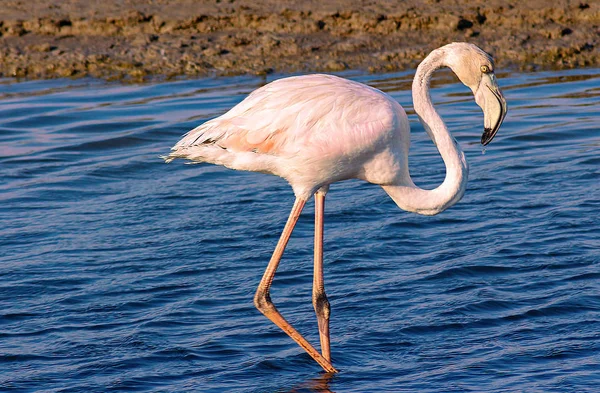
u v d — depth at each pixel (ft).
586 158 49.98
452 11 77.71
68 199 46.80
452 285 34.96
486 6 78.33
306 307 33.73
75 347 30.53
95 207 45.55
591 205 42.88
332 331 31.63
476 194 45.57
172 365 29.27
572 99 61.57
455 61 29.01
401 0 81.20
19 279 36.47
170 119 59.41
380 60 71.87
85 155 53.93
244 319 32.73
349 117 27.20
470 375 28.17
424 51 72.79
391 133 27.68
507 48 73.20
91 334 31.55
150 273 37.04
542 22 76.64
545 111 59.16
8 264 38.14
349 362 29.40
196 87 67.10
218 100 62.90
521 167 49.29
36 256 39.04
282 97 27.27
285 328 29.01
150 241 40.65
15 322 32.60
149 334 31.42
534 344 30.07
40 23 78.69
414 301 33.68
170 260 38.37
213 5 81.56
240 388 27.73
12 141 56.39
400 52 72.69
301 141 27.14
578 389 26.94
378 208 44.39
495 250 38.14
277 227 42.01
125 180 49.90
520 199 44.45
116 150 54.85
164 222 43.11
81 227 42.65
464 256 37.70
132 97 65.10
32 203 46.19
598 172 47.57
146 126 58.29
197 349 30.32
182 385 27.94
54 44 76.69
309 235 41.19
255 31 77.41
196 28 78.43
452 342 30.50
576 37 74.28
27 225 42.98
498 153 51.93
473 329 31.35
